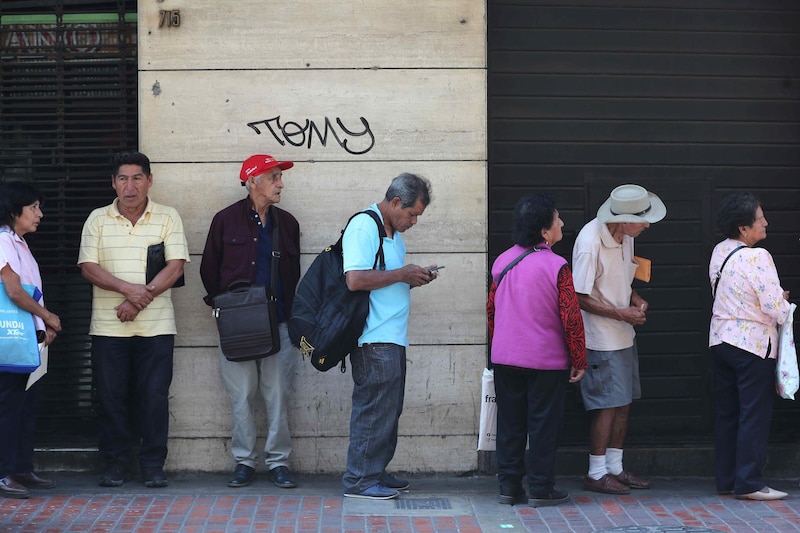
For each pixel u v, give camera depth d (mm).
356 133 7109
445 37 7098
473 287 7141
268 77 7098
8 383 6074
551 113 7375
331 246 6391
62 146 7258
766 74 7492
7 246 6121
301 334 6211
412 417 7160
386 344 6320
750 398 6543
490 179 7348
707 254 7465
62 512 6203
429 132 7117
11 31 7312
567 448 7340
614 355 6684
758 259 6445
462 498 6641
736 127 7484
